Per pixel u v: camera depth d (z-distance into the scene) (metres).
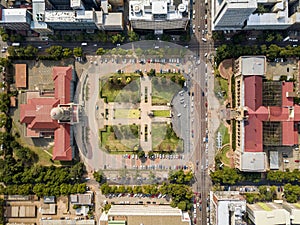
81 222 107.00
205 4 106.06
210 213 107.06
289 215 96.25
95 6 102.12
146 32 106.31
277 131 103.06
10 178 105.88
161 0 92.00
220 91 107.12
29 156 107.06
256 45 103.94
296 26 100.31
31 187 107.00
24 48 104.44
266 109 100.94
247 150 100.69
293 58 106.06
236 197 101.00
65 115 101.06
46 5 100.25
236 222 96.19
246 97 100.50
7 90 107.38
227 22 97.25
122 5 105.19
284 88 103.62
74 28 104.44
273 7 99.94
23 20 96.94
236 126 105.88
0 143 105.19
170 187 105.62
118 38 104.75
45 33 105.75
